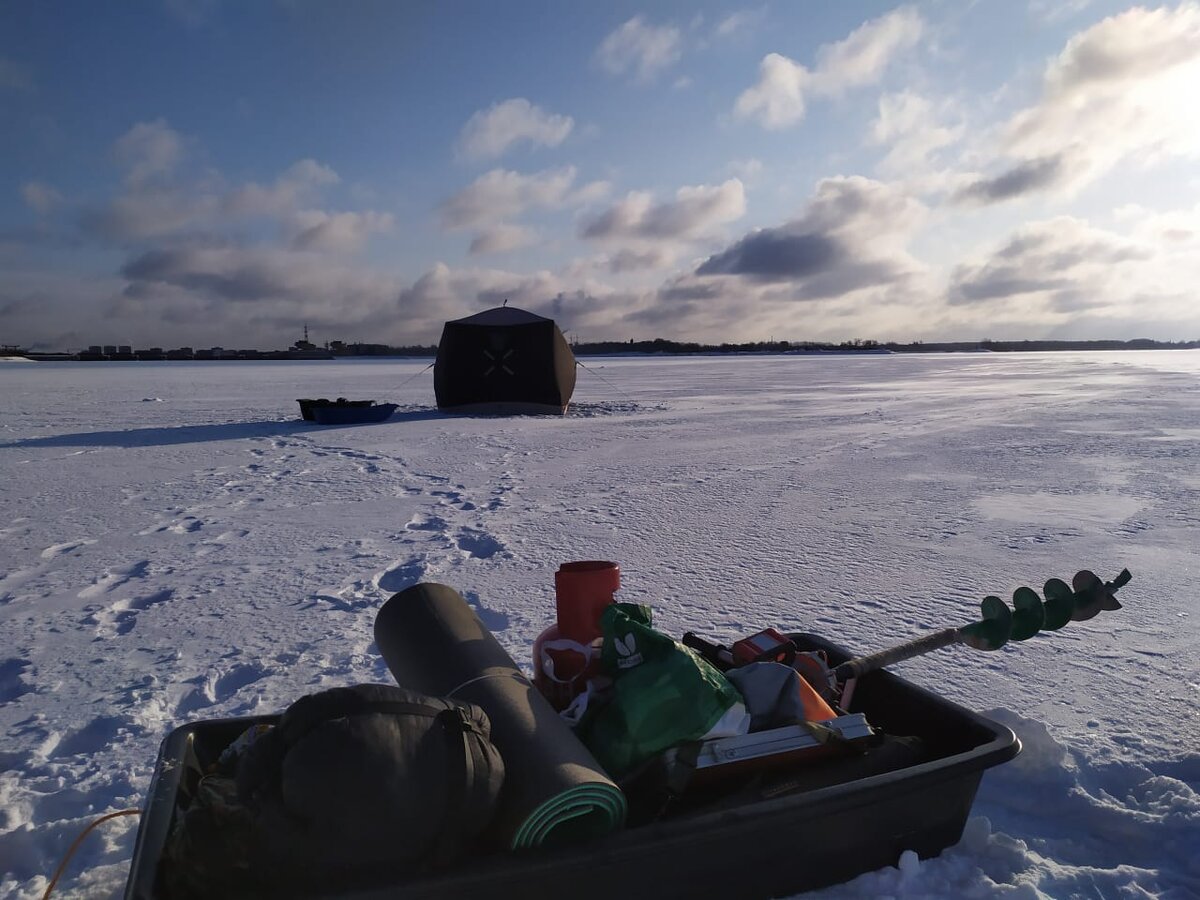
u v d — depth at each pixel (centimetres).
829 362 7850
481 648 248
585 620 273
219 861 177
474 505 820
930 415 1847
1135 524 704
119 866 241
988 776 287
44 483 966
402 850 177
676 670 232
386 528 714
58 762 303
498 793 193
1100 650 405
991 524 709
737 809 200
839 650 289
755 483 939
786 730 232
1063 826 263
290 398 2648
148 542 663
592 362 8569
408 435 1492
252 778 180
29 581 552
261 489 923
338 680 377
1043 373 4441
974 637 282
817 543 643
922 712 266
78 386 3425
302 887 173
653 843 189
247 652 414
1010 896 219
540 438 1434
